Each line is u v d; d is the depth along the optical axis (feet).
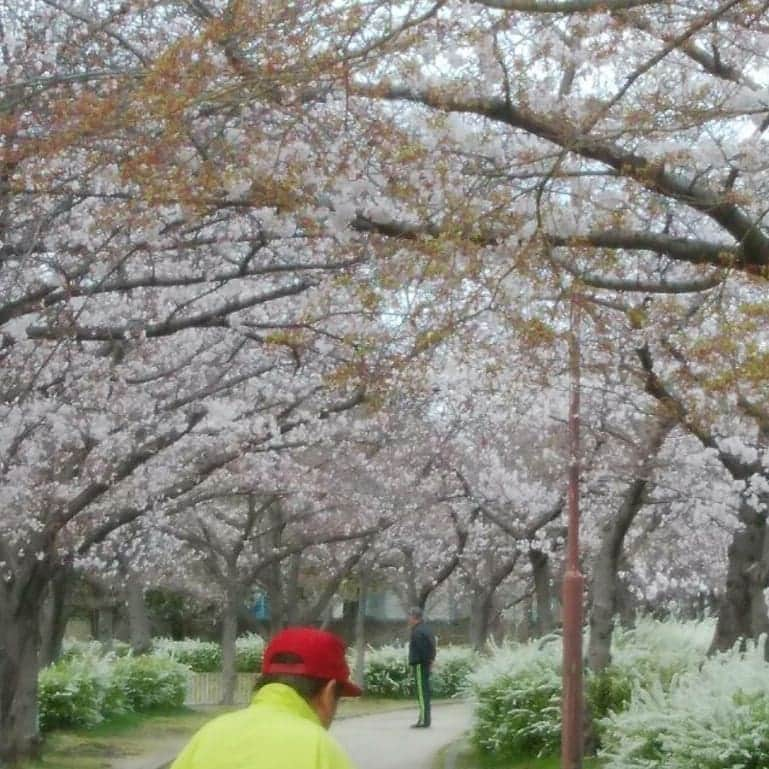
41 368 42.14
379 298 30.30
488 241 29.37
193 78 26.78
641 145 30.53
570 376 40.83
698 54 30.89
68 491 53.88
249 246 40.98
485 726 57.77
